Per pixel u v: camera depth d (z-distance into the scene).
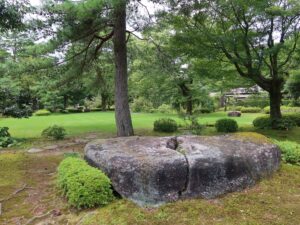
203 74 9.46
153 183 3.16
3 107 8.49
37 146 7.20
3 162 5.34
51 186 3.97
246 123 12.56
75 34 6.63
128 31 7.72
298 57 9.16
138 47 9.03
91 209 3.12
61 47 7.06
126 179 3.30
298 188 3.60
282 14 7.42
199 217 2.89
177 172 3.24
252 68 8.53
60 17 6.23
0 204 3.37
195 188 3.30
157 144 3.94
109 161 3.50
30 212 3.15
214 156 3.45
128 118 7.90
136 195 3.22
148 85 15.90
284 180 3.83
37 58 7.57
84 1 5.72
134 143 4.07
